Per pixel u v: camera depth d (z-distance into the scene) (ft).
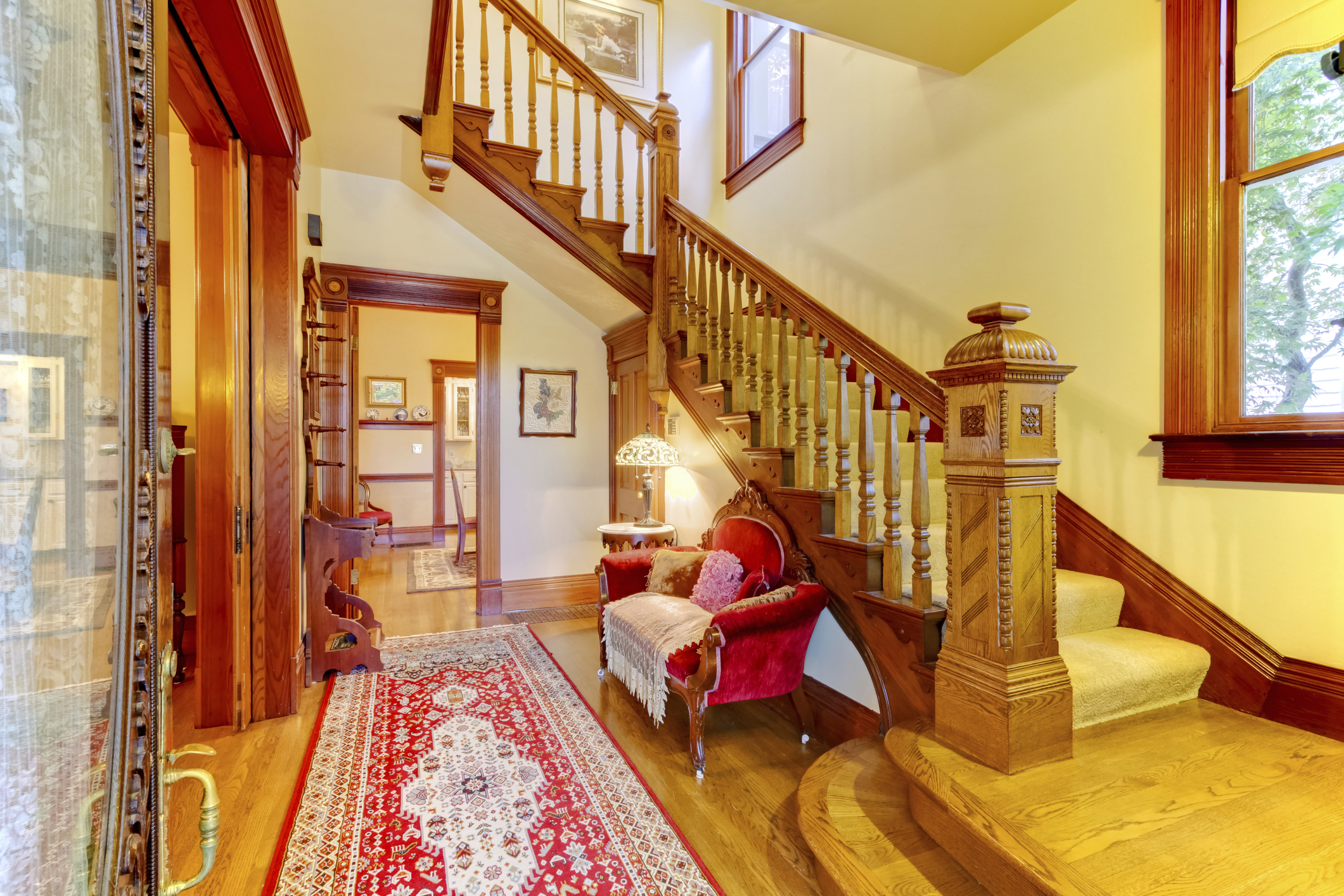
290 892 5.37
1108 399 7.53
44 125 1.59
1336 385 5.77
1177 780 4.64
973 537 5.06
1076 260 7.95
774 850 5.98
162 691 2.24
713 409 10.66
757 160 15.39
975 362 4.93
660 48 17.03
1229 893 3.39
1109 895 3.37
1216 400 6.54
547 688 10.16
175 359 10.91
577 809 6.67
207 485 8.31
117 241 1.93
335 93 9.78
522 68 15.24
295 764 7.54
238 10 5.50
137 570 2.01
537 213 12.06
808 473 8.59
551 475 15.98
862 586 7.42
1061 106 8.14
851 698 8.11
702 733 7.52
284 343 8.82
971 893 4.32
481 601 14.94
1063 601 6.72
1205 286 6.55
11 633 1.48
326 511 11.66
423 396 26.84
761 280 9.24
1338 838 3.92
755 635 7.49
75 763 1.73
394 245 14.33
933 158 10.30
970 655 5.09
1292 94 6.06
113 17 1.89
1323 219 5.85
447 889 5.43
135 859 1.99
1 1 1.45
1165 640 6.60
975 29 8.42
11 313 1.48
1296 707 5.70
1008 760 4.71
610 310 14.76
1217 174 6.51
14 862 1.48
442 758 7.74
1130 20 7.31
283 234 8.77
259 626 8.79
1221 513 6.44
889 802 5.57
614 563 10.75
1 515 1.45
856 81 12.10
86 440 1.78
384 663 11.13
